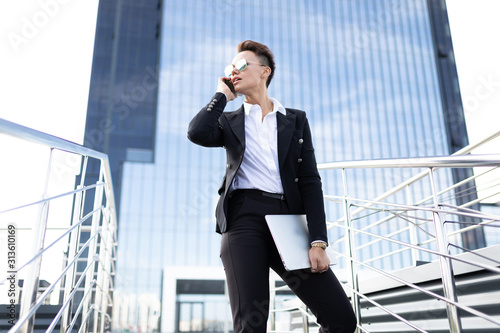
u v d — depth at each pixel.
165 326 23.23
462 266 1.79
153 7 32.75
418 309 2.08
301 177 1.32
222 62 34.97
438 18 37.31
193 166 33.56
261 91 1.39
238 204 1.24
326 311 1.19
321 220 1.23
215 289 24.47
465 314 1.80
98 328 2.62
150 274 31.23
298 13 36.59
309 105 34.53
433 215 1.43
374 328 2.49
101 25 31.11
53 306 2.07
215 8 35.59
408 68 35.88
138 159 29.58
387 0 37.34
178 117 33.69
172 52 34.31
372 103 34.97
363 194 32.44
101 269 2.54
